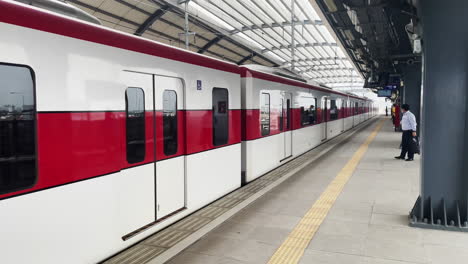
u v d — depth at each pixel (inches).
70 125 126.6
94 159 136.6
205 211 219.0
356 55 826.2
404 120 410.9
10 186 108.6
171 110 189.8
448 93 181.5
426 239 171.0
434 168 185.9
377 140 647.1
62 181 123.9
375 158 428.8
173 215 191.2
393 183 292.8
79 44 130.0
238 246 165.3
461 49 179.2
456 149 181.9
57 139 122.0
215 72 231.1
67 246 126.7
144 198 170.7
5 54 106.2
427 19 181.9
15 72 109.4
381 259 150.3
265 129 324.2
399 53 652.1
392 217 204.7
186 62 198.5
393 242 168.1
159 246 164.7
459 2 176.9
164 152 184.9
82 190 131.8
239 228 188.9
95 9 637.3
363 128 994.1
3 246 106.7
